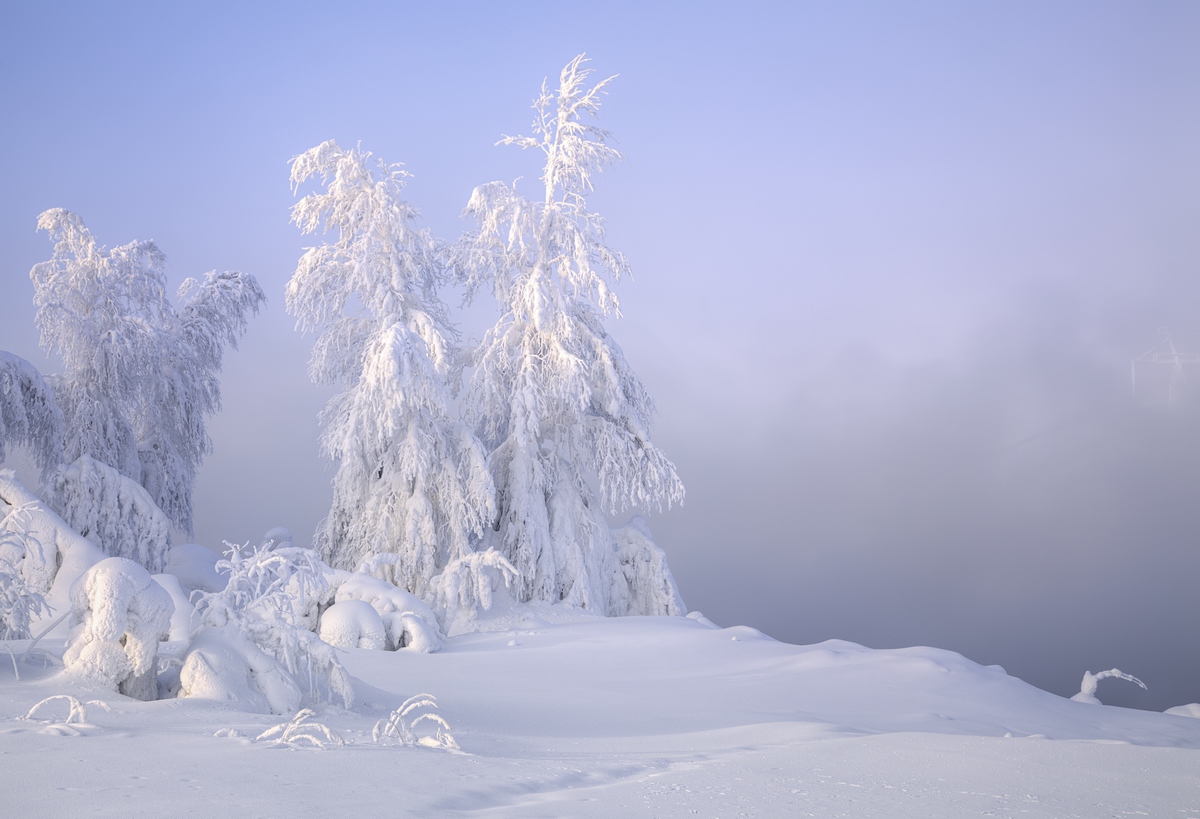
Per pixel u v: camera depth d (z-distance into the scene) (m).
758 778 4.44
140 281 31.55
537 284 26.16
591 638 19.59
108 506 26.05
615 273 27.78
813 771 4.75
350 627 17.44
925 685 15.80
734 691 15.25
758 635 21.00
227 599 9.69
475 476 24.34
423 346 23.64
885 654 18.33
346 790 3.67
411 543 23.81
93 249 30.31
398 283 25.00
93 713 6.50
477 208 26.81
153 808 3.21
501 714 11.69
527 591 25.38
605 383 27.39
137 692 8.19
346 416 25.03
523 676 16.05
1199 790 4.35
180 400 32.34
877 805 3.71
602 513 27.66
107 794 3.46
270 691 8.52
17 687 7.48
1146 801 4.00
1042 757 5.41
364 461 25.08
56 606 15.48
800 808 3.62
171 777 3.85
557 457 27.28
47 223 29.67
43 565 15.95
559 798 3.81
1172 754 5.70
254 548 10.51
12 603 9.46
